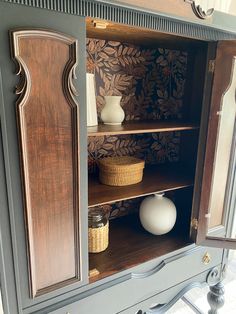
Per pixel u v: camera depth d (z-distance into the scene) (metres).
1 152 0.68
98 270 1.03
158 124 1.22
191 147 1.47
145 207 1.29
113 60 1.25
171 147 1.58
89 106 1.08
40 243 0.81
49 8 0.66
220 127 1.09
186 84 1.43
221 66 1.00
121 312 1.07
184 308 1.64
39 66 0.69
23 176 0.72
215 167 1.15
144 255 1.14
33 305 0.84
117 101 1.15
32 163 0.74
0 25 0.62
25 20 0.64
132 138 1.43
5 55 0.64
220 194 1.23
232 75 1.01
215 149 1.09
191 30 0.94
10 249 0.76
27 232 0.77
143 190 1.16
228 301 1.65
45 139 0.74
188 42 1.17
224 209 1.26
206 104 1.06
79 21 0.72
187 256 1.23
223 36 1.04
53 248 0.84
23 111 0.69
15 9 0.62
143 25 0.83
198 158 1.13
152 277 1.13
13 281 0.78
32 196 0.76
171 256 1.18
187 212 1.43
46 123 0.73
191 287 1.30
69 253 0.88
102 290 0.98
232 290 1.74
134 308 1.11
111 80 1.28
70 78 0.73
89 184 1.21
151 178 1.32
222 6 1.08
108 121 1.16
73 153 0.80
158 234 1.30
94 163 1.34
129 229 1.37
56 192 0.80
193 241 1.24
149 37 1.07
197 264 1.28
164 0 0.81
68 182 0.82
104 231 1.15
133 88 1.36
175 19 0.86
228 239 1.20
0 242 0.74
